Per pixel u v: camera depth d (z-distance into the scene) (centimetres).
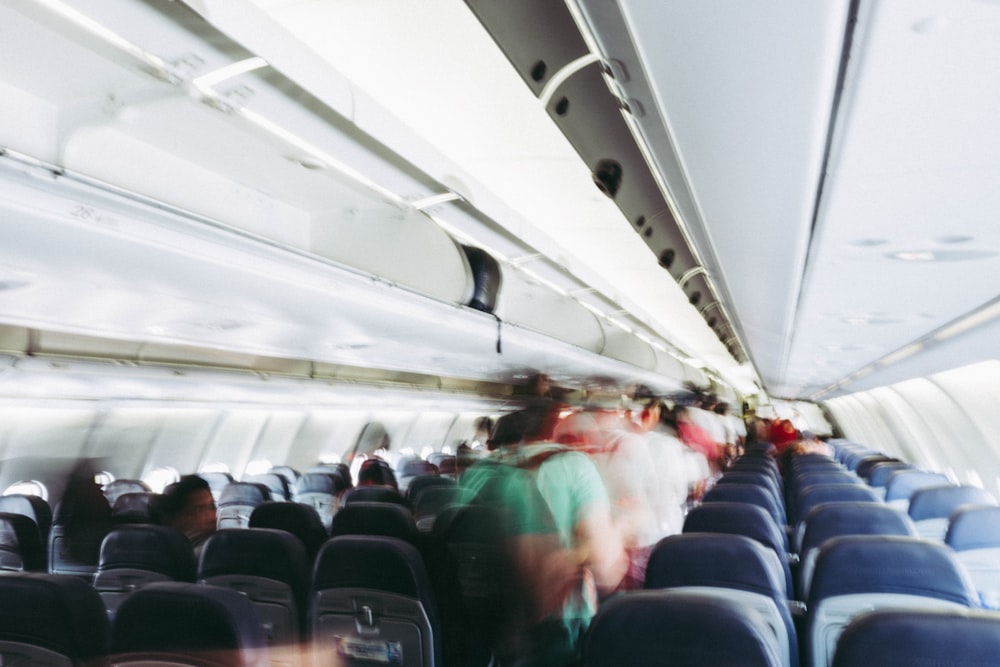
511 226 419
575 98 239
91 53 216
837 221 339
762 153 254
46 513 629
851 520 432
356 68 316
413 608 321
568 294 630
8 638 223
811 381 1564
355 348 600
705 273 552
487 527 296
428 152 311
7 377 572
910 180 276
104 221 244
